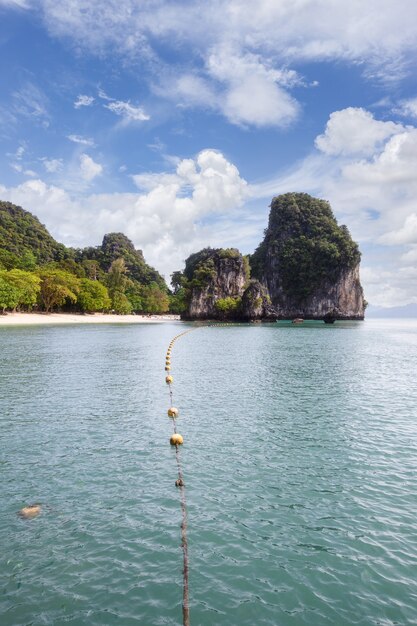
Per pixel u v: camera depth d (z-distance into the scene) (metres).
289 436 15.80
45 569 8.00
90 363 34.03
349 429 16.77
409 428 16.94
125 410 19.12
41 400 20.92
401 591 7.52
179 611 6.99
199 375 28.94
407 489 11.49
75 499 10.68
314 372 30.92
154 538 9.04
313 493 11.20
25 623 6.67
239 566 8.18
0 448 14.13
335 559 8.44
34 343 50.97
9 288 101.62
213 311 138.00
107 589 7.49
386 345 56.88
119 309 161.38
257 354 42.75
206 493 11.10
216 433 16.02
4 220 187.38
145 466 12.77
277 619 6.86
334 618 6.88
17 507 10.26
